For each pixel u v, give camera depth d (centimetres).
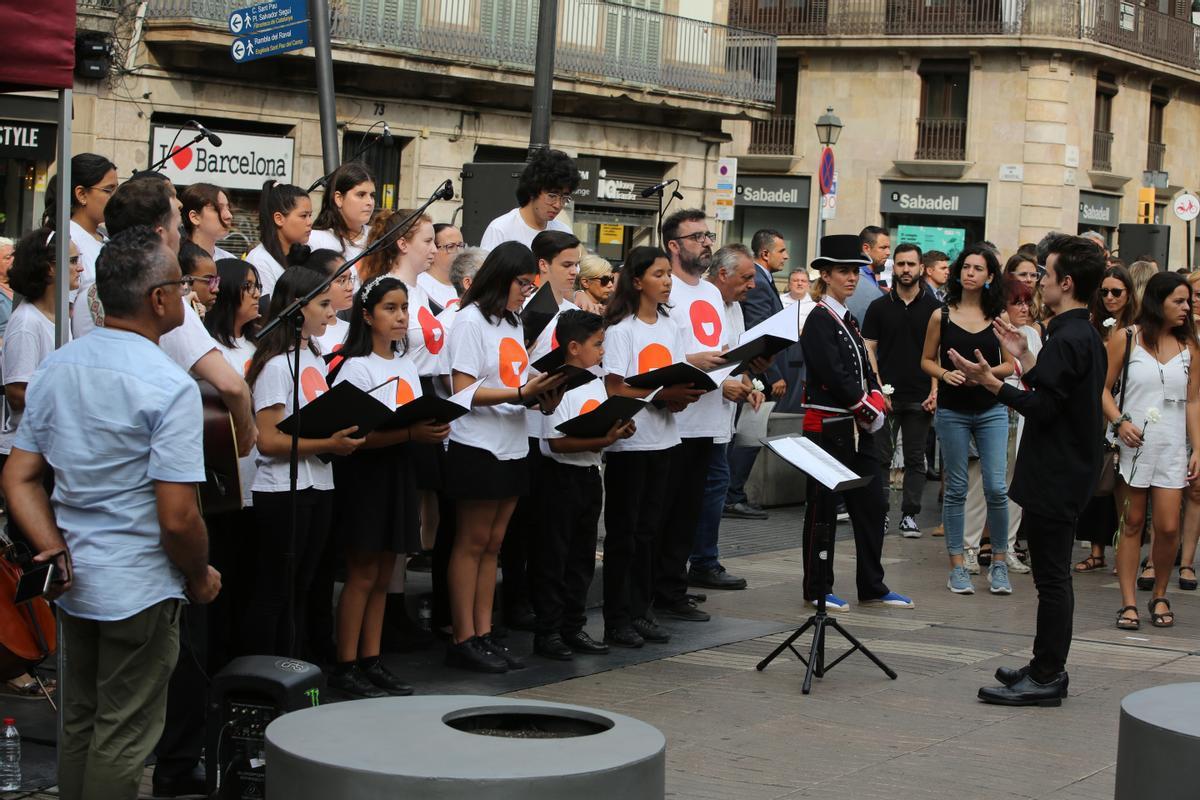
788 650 847
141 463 471
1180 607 1023
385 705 385
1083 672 823
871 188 3812
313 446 624
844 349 958
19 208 1902
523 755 337
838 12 3788
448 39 2369
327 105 1115
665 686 757
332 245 835
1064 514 727
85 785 481
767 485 1391
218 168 2103
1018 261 1156
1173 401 945
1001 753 659
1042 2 3606
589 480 800
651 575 859
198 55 2053
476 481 736
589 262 968
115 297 472
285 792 338
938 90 3769
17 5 571
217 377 538
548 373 714
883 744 667
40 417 478
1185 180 4247
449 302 863
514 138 2531
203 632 583
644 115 2786
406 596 855
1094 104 3775
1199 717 436
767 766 628
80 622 484
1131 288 987
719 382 838
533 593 816
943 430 1039
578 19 2595
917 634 902
